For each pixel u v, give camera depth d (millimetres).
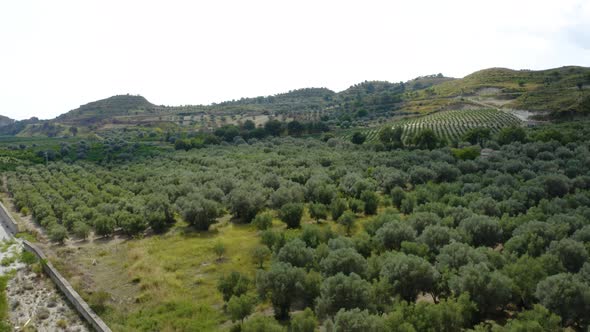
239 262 41188
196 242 48469
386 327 22312
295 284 29062
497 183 59438
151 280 36719
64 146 128625
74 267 40562
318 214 54031
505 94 192250
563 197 51531
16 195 71812
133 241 50375
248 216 57812
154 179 83375
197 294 34094
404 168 79062
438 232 36375
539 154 76062
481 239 38750
